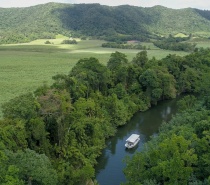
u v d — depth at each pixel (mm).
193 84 132750
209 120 54875
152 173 46219
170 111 107875
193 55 149250
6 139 49250
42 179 42125
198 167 46250
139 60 134250
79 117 70875
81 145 67750
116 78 111375
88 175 53625
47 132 61500
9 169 37969
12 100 59250
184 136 53000
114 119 90312
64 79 82062
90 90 92000
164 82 119062
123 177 62344
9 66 161750
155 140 61375
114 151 75000
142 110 107000
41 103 63375
